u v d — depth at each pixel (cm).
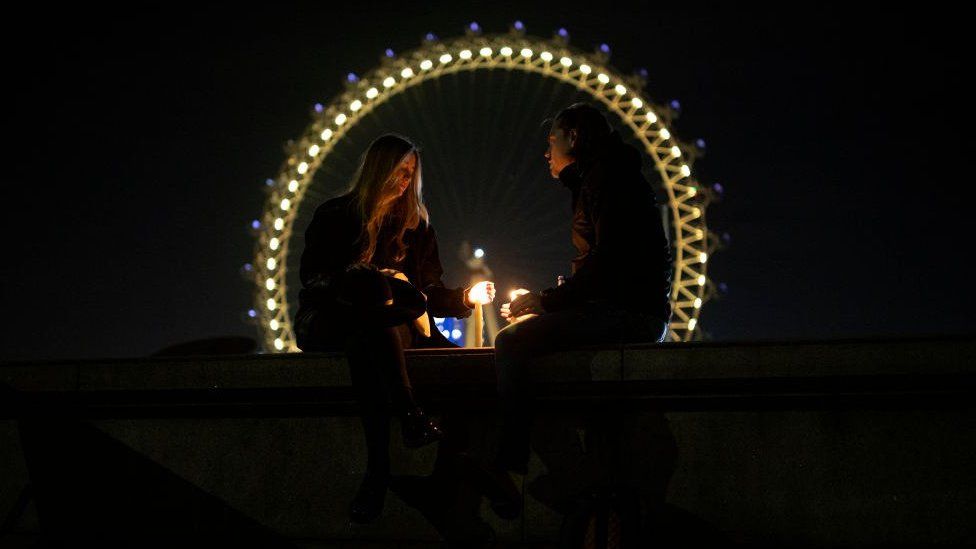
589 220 560
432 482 528
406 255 609
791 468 480
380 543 528
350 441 541
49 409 589
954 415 464
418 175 601
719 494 486
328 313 531
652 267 543
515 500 505
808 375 482
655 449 499
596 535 482
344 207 571
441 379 534
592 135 561
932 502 461
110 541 569
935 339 469
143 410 575
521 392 500
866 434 473
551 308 536
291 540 540
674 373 501
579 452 509
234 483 554
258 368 557
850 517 470
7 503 590
